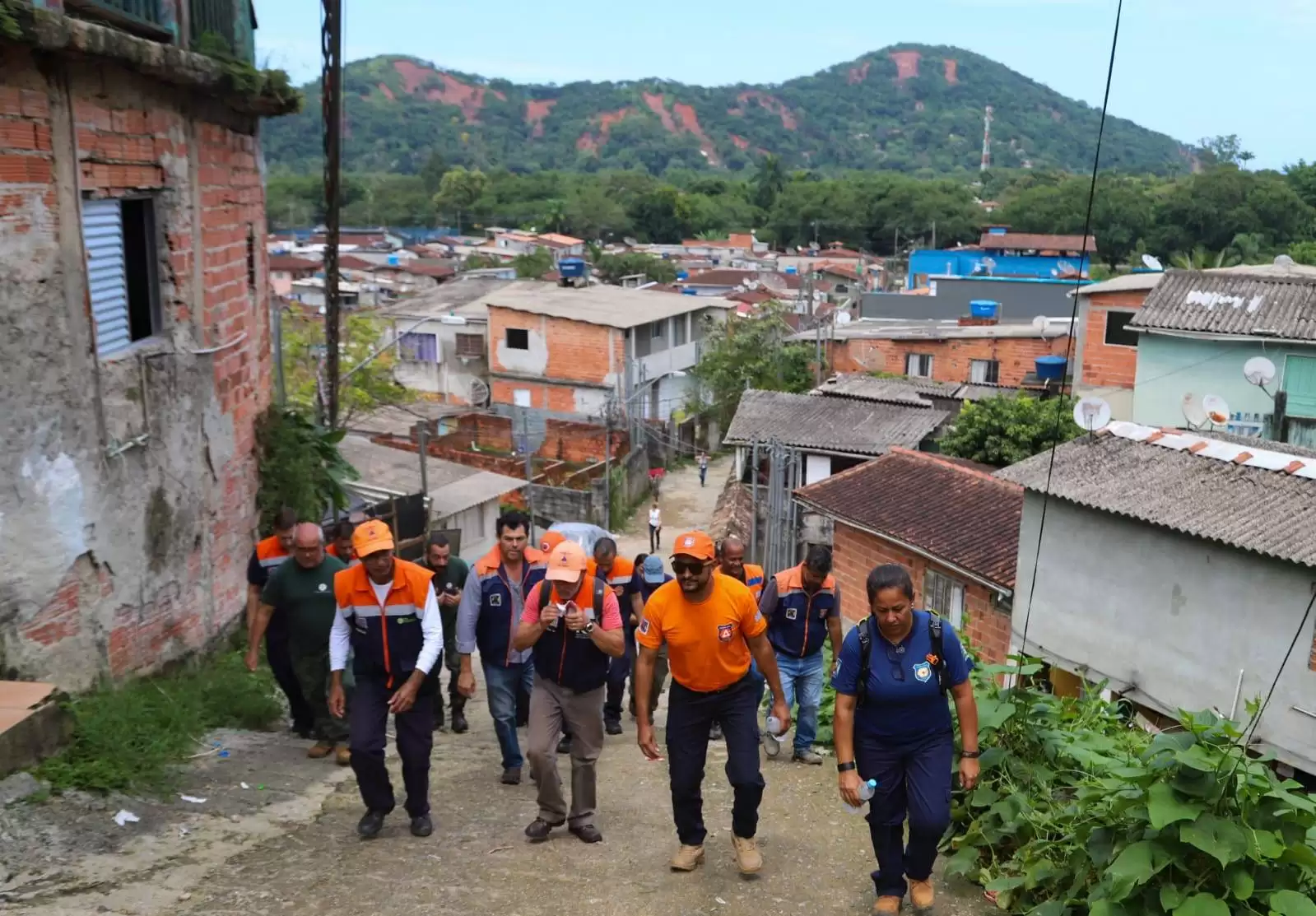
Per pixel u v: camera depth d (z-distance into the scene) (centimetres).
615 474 3472
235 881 538
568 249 9606
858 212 12000
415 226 12725
